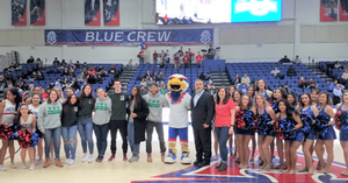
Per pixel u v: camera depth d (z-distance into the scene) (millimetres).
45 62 19266
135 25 19203
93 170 5293
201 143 5574
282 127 4906
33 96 5816
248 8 18266
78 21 19234
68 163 5688
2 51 19266
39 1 19141
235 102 5891
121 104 5852
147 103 5770
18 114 5355
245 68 17438
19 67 17453
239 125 5203
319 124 4949
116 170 5281
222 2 18406
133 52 19250
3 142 5344
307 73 16484
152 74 16391
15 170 5348
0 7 19266
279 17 18188
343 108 4961
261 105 5234
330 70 16656
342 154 6270
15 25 19266
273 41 18766
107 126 5867
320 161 5176
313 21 18547
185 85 5648
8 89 5430
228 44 18953
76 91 12328
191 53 18047
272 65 17594
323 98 4910
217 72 17812
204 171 5191
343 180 4660
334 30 18438
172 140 5766
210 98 5410
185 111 5707
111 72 17203
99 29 19188
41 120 5457
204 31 18891
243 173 5059
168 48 19156
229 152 6559
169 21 18594
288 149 5074
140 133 5734
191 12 18500
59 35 19203
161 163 5734
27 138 5191
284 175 4941
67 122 5672
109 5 19094
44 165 5512
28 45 19328
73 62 19281
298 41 18594
